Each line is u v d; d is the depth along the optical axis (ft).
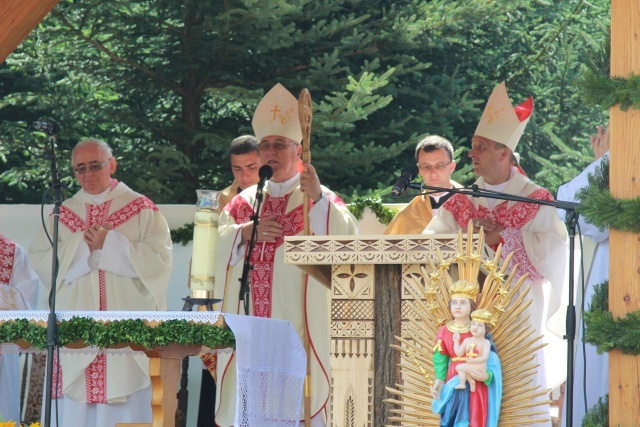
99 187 48.70
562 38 90.58
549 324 44.19
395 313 30.01
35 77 86.79
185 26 80.38
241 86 81.71
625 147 29.94
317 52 82.07
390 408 29.86
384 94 81.92
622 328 29.19
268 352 34.30
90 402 46.44
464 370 27.63
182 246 57.11
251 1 74.84
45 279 47.78
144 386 46.85
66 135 83.35
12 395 47.42
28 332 32.30
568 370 30.66
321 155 76.64
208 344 32.01
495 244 41.60
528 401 28.17
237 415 31.81
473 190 31.91
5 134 83.20
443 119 82.84
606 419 30.76
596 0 94.48
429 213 47.67
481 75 90.68
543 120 90.58
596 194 30.01
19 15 40.42
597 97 30.09
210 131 83.20
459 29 84.74
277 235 43.80
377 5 85.61
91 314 32.45
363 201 55.36
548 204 31.14
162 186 78.02
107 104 84.53
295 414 35.81
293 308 43.37
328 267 32.73
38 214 58.08
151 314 32.37
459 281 28.32
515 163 45.01
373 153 77.46
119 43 81.76
